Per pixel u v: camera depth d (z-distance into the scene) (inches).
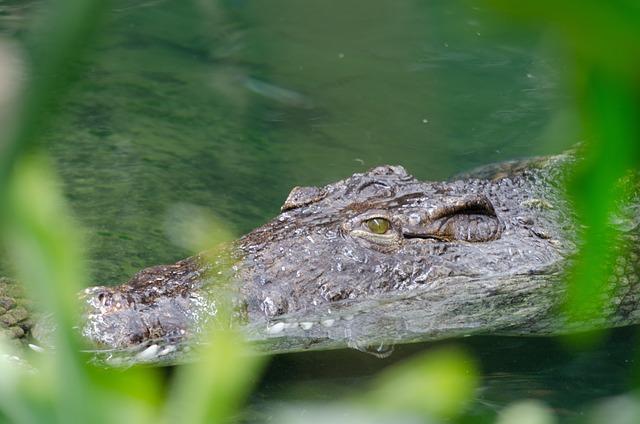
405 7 769.6
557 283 386.6
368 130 614.5
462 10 43.1
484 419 247.3
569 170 48.8
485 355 350.0
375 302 362.9
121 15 789.9
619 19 39.9
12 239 45.3
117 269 419.5
